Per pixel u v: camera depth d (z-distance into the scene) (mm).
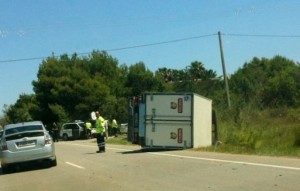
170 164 16766
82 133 53000
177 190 11602
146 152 22375
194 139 22766
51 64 71250
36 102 72188
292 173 12969
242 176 13000
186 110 22828
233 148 20922
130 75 80938
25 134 18922
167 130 22953
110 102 65625
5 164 18828
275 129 25422
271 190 10805
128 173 15273
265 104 46719
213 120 25625
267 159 16547
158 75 82938
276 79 56875
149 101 23141
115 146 29594
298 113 36875
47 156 18969
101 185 13305
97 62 76062
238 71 75125
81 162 20078
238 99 37719
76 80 69562
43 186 14297
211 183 12250
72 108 69312
